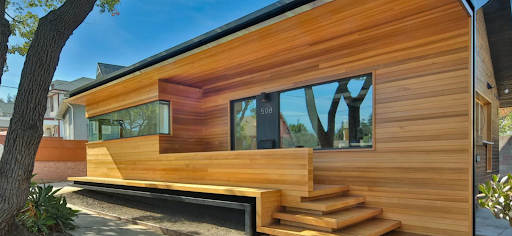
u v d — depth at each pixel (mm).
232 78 6629
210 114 7160
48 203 4629
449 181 3852
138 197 6898
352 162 4738
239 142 6539
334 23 3998
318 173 5137
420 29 4180
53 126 27406
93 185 7863
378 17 3822
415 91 4191
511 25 6012
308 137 5398
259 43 4664
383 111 4473
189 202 5355
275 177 4426
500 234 4387
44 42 3812
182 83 7012
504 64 7035
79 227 4961
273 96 5895
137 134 7137
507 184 3631
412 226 4102
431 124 4031
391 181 4332
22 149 3648
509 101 9008
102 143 8195
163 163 6324
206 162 5469
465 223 3701
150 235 4551
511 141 8820
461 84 3824
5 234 3730
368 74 4730
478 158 5734
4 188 3566
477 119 5965
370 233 3592
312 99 5379
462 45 3846
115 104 7906
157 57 5699
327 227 3672
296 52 5156
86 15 4195
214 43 4652
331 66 5082
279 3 3754
